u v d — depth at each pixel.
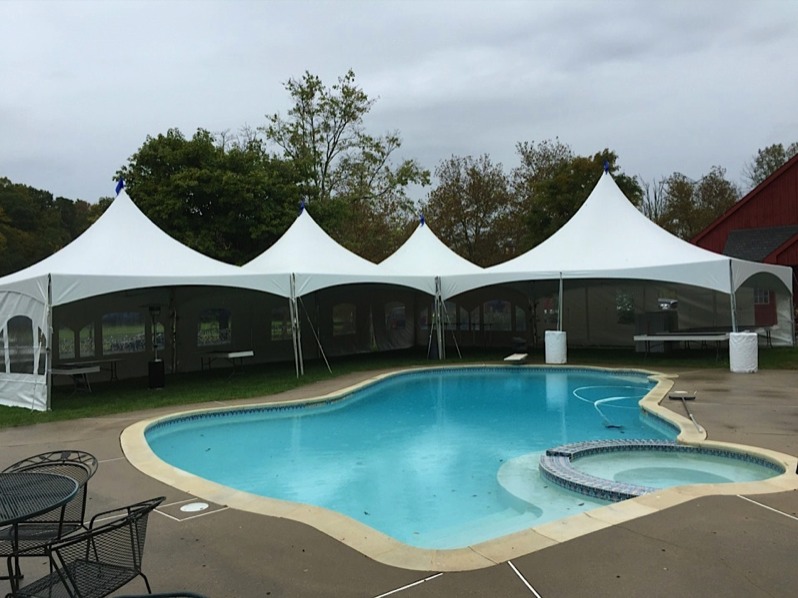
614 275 13.13
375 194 29.23
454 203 29.94
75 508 3.52
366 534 3.75
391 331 19.98
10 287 9.93
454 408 9.98
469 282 15.08
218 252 20.98
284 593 2.94
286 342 16.59
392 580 3.07
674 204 33.28
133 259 11.23
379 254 29.72
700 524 3.66
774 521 3.69
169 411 8.70
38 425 7.71
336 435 8.15
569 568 3.12
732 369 11.37
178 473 5.32
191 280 10.58
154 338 11.65
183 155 20.72
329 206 24.27
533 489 5.56
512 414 9.38
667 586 2.87
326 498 5.53
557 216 26.66
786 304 16.08
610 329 18.23
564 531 3.63
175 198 19.92
